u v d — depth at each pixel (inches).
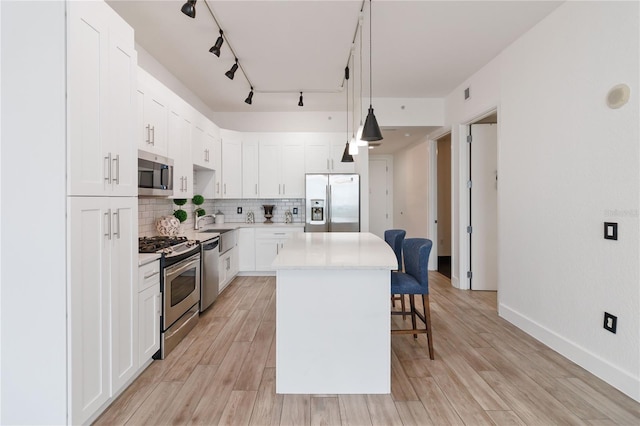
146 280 88.4
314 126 217.0
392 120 183.9
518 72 118.2
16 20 59.9
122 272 77.3
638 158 75.0
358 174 195.2
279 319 79.2
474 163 166.1
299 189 205.3
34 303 60.4
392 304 138.3
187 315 115.0
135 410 72.1
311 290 79.1
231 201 217.9
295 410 72.5
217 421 68.7
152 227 136.1
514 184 121.2
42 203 60.1
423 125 184.9
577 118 92.0
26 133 60.1
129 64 80.6
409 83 162.2
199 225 176.1
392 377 86.2
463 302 149.6
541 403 74.4
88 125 65.5
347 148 157.8
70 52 60.1
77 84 62.1
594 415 70.0
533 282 111.3
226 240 167.5
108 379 72.0
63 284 60.1
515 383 82.9
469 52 129.3
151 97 107.5
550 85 102.3
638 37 74.7
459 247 170.2
